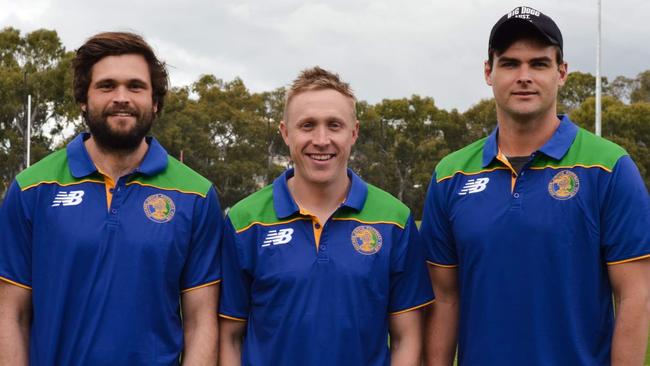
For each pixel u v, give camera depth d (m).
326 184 3.16
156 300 2.99
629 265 2.93
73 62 3.14
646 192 2.98
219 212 3.25
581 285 2.96
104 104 3.01
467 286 3.15
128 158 3.11
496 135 3.24
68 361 2.92
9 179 41.31
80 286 2.95
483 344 3.06
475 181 3.18
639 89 55.38
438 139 46.78
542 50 3.04
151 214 3.04
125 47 3.05
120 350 2.91
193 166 43.09
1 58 42.56
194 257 3.15
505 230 3.03
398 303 3.24
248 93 47.66
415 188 46.50
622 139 43.03
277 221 3.17
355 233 3.15
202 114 43.88
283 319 3.05
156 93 3.17
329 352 3.02
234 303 3.20
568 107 53.84
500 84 3.10
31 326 3.06
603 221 2.98
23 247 3.03
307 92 3.14
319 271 3.06
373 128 46.72
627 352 2.92
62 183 3.05
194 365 3.09
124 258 2.96
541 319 2.97
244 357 3.15
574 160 3.03
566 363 2.95
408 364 3.20
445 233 3.29
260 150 46.03
